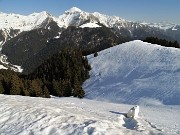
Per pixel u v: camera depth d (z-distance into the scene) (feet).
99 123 70.85
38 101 107.65
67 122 71.67
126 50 360.89
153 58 318.24
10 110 82.43
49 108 86.28
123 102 228.22
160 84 241.55
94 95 267.39
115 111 115.44
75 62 350.02
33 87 257.55
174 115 135.23
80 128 66.64
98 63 351.46
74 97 273.33
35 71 390.83
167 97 209.97
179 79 242.58
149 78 266.16
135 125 84.43
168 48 339.98
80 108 107.34
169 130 84.28
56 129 67.05
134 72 296.51
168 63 292.81
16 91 248.73
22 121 73.72
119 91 255.29
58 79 339.57
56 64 360.28
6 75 339.36
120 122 87.30
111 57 355.56
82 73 329.11
